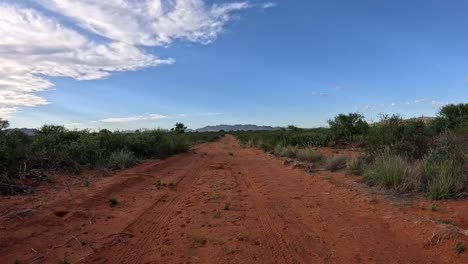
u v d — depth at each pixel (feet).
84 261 18.92
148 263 18.94
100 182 38.27
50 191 32.68
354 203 29.63
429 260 18.31
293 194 35.01
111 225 25.07
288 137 96.22
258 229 24.35
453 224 21.85
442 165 30.99
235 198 33.94
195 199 33.68
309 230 23.95
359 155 46.75
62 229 23.54
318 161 56.29
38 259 18.94
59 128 62.23
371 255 19.27
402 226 22.88
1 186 31.24
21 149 40.22
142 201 32.60
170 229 24.62
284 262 18.90
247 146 112.57
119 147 62.08
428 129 45.09
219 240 22.22
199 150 98.07
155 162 60.49
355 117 89.56
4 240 20.31
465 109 65.82
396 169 32.53
